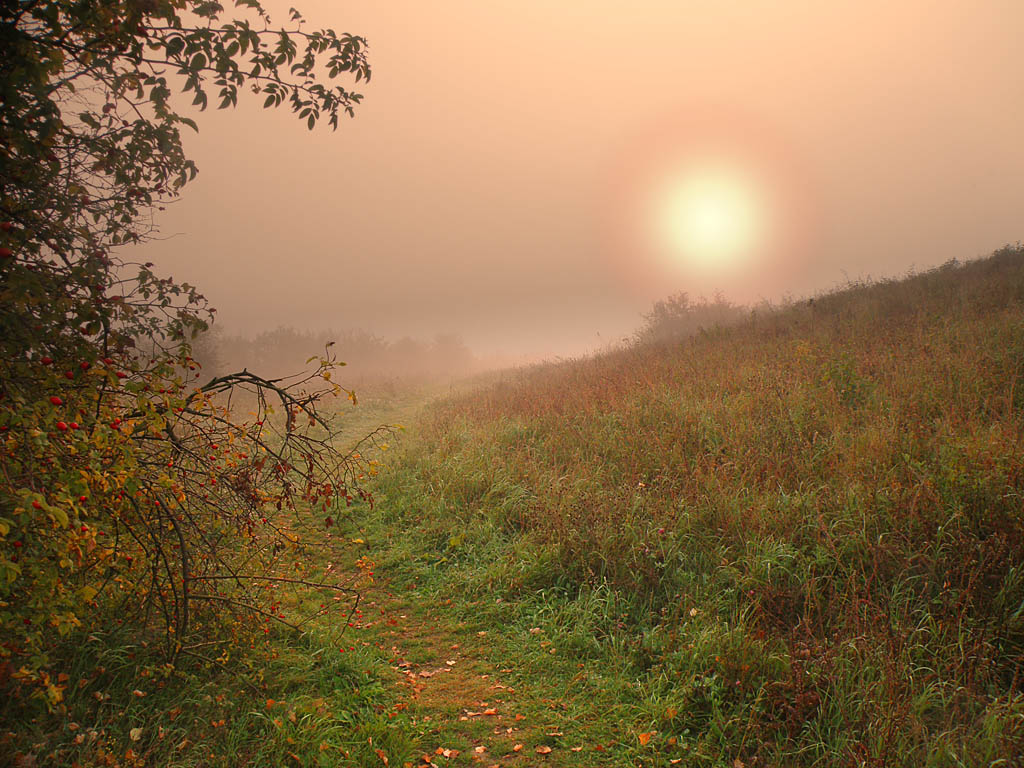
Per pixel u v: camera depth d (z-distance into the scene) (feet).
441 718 12.80
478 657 15.34
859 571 15.42
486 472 27.07
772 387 28.32
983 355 26.27
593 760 11.42
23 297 9.13
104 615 13.62
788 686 12.22
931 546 15.26
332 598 18.60
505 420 36.81
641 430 26.99
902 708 10.89
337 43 12.91
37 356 10.53
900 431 20.90
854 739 10.70
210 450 14.01
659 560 17.72
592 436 28.50
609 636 15.20
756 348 39.45
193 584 14.24
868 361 29.25
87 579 12.60
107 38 11.11
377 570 20.84
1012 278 41.52
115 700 11.81
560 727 12.39
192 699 12.09
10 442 9.32
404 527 24.50
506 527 22.76
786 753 10.94
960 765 9.91
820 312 48.06
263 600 16.21
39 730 10.37
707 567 16.94
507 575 18.81
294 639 15.43
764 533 17.40
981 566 13.91
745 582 15.74
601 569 17.93
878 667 12.14
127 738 10.86
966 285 43.01
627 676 13.80
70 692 11.57
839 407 25.05
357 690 13.41
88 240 11.76
